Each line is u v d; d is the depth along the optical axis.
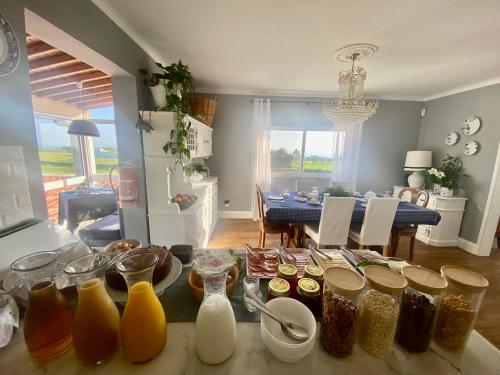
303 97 3.90
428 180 3.50
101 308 0.55
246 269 0.98
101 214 2.86
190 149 2.48
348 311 0.59
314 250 1.12
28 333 0.52
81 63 2.60
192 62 2.58
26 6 1.04
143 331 0.54
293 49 2.21
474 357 0.60
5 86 0.94
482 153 2.98
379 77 2.96
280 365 0.57
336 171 4.10
